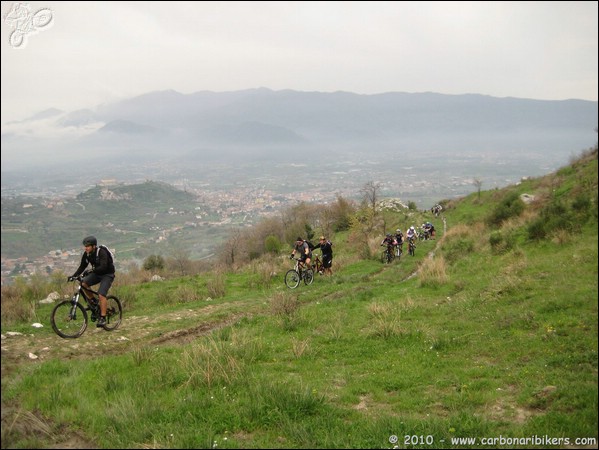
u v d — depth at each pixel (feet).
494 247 77.00
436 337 34.71
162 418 19.67
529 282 47.62
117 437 17.83
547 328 33.32
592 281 44.52
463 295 49.01
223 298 58.18
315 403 21.27
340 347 33.53
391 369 28.30
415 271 78.28
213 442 17.46
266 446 17.52
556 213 79.87
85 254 34.19
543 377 24.84
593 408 19.93
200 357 26.81
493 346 31.73
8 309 46.68
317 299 55.93
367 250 98.22
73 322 33.99
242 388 23.35
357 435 18.44
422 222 156.35
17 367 26.03
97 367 26.40
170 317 43.93
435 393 24.00
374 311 43.45
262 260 101.09
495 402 22.39
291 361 30.40
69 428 18.84
